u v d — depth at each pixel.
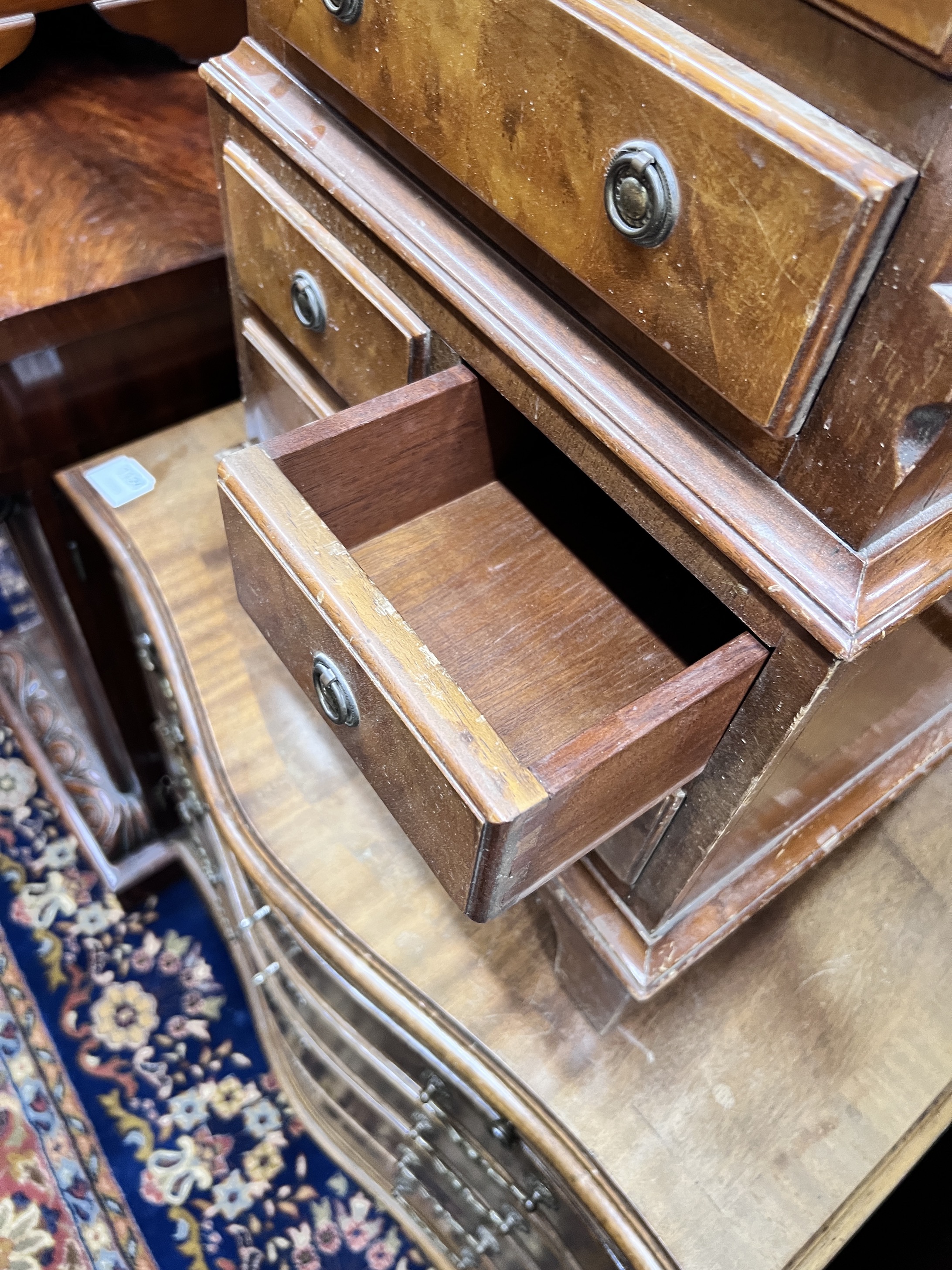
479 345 0.50
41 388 0.76
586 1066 0.59
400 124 0.48
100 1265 0.98
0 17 0.79
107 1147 1.04
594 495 0.64
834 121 0.31
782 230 0.32
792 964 0.63
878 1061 0.59
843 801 0.61
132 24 0.84
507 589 0.59
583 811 0.41
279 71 0.58
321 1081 0.93
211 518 0.80
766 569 0.38
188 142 0.85
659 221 0.35
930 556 0.39
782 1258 0.53
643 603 0.59
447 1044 0.60
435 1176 0.81
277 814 0.69
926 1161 0.67
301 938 0.72
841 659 0.37
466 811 0.38
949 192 0.28
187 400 0.88
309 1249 1.00
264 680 0.75
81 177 0.80
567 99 0.38
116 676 0.98
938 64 0.27
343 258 0.56
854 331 0.33
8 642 1.34
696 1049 0.60
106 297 0.71
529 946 0.64
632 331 0.42
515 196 0.43
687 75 0.33
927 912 0.65
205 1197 1.02
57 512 0.85
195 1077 1.09
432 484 0.59
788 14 0.31
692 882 0.52
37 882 1.20
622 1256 0.55
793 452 0.38
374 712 0.42
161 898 1.21
